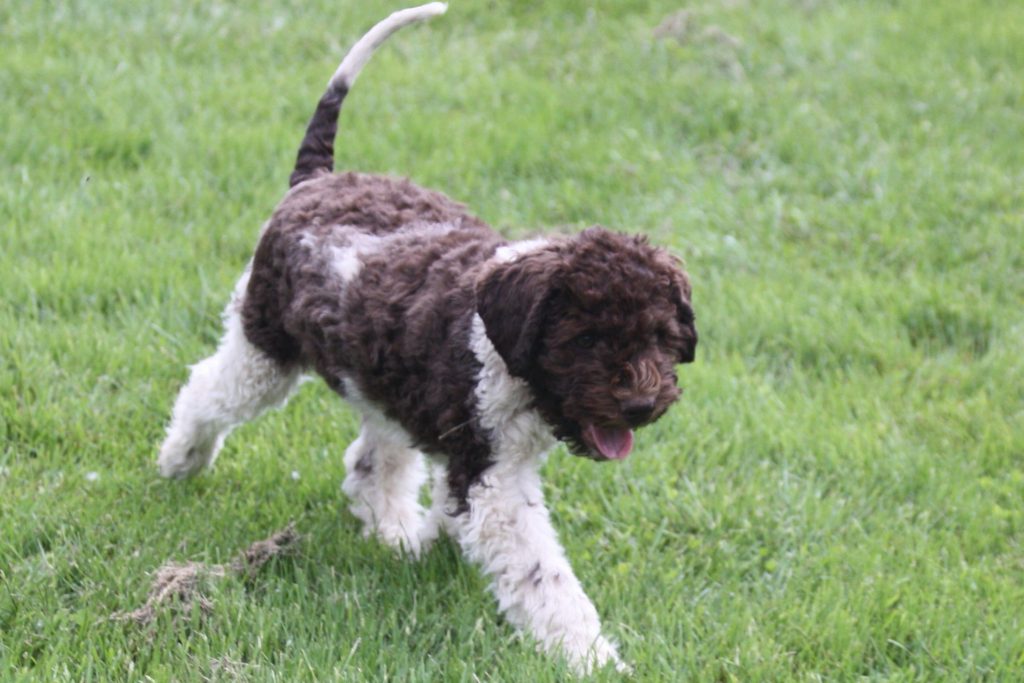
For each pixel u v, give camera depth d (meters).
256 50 16.47
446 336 7.00
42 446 9.02
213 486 8.94
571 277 6.52
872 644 7.47
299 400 10.01
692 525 8.84
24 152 13.02
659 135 15.17
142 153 13.62
